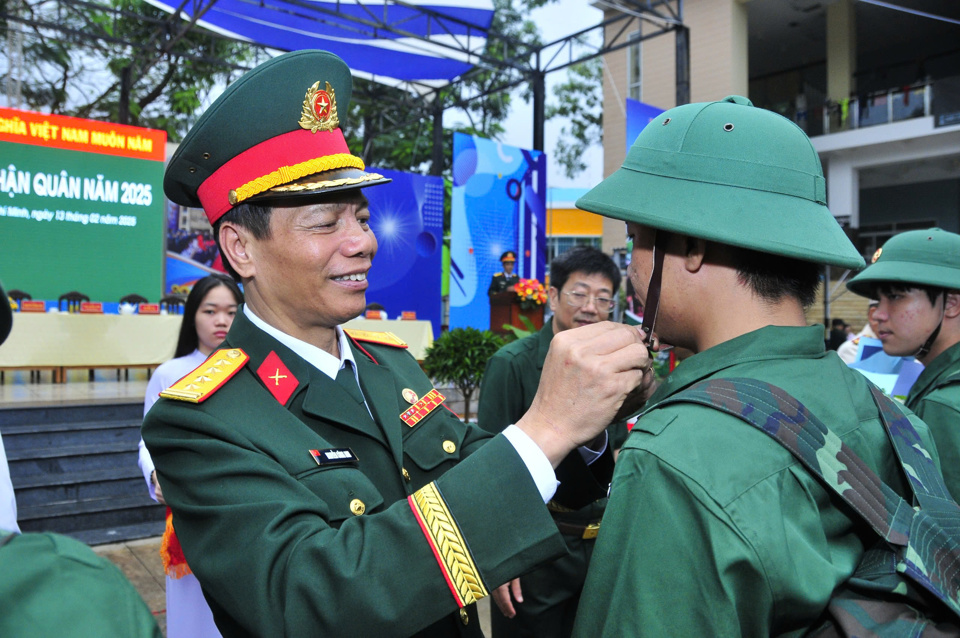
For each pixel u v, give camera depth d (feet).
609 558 2.71
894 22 49.01
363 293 3.90
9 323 2.65
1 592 1.51
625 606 2.56
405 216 32.30
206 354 8.66
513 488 3.04
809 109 46.68
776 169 2.89
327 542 3.01
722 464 2.55
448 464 4.30
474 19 31.50
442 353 16.80
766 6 44.86
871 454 2.87
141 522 14.28
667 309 3.19
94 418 17.48
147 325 23.80
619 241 41.29
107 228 26.66
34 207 25.30
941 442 4.66
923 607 2.58
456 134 28.89
